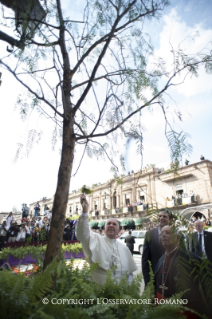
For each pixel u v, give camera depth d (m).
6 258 5.62
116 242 2.49
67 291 1.26
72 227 13.69
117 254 2.33
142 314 1.09
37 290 0.97
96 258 2.20
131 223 27.16
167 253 1.83
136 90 2.02
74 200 38.91
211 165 21.23
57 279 1.37
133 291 1.33
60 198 1.34
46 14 2.12
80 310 0.94
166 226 1.80
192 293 1.27
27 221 11.89
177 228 1.12
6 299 0.97
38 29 2.11
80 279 1.35
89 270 1.58
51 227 1.28
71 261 1.75
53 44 1.98
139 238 13.63
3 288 1.06
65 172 1.42
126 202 29.80
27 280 1.25
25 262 5.68
